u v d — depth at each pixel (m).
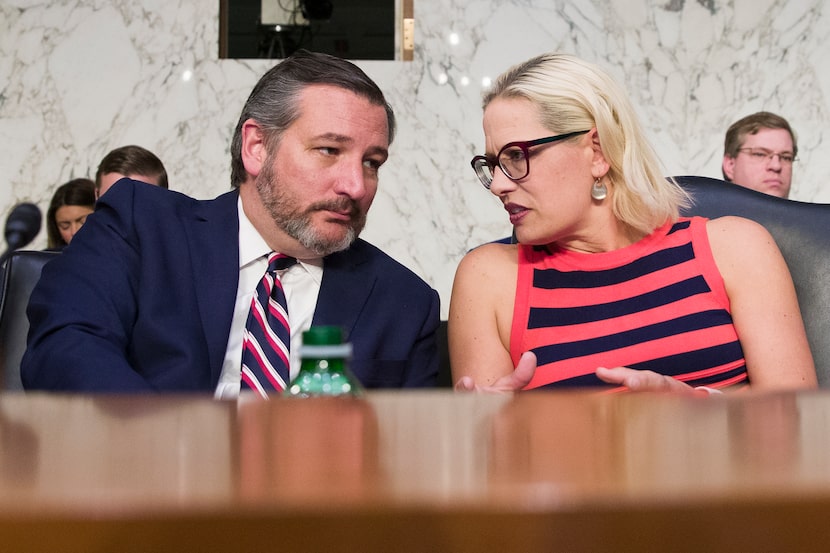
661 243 1.62
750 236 1.59
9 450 0.34
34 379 1.40
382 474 0.26
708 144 3.82
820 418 0.47
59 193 3.52
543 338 1.60
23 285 1.67
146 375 1.49
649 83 3.81
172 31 3.78
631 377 1.15
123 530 0.20
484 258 1.71
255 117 1.60
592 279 1.61
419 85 3.79
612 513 0.21
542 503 0.20
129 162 3.29
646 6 3.81
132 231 1.58
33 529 0.19
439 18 3.79
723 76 3.81
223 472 0.27
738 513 0.21
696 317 1.55
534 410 0.53
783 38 3.79
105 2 3.78
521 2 3.80
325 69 1.59
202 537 0.20
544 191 1.57
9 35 3.75
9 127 3.75
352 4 3.81
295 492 0.22
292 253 1.61
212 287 1.54
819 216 1.68
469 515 0.20
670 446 0.34
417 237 3.78
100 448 0.34
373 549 0.20
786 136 3.60
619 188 1.60
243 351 1.53
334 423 0.45
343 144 1.56
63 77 3.77
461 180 3.79
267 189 1.57
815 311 1.63
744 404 0.56
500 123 1.59
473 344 1.65
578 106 1.57
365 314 1.63
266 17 3.80
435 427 0.43
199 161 3.79
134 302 1.53
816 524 0.21
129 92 3.77
